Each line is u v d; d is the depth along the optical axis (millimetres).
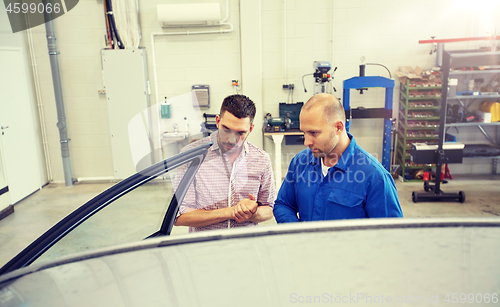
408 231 472
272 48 4555
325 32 4496
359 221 503
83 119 4727
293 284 368
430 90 4359
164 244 476
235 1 4422
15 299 388
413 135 4398
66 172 4699
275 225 506
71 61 4562
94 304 365
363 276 374
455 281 358
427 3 4398
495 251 412
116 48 4492
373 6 4418
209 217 1063
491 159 4766
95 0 4418
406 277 369
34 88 4578
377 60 4551
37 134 4633
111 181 4844
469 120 4309
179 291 374
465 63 3615
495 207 3621
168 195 911
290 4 4426
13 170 4109
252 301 345
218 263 418
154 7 4461
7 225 3475
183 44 4559
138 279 402
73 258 463
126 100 4484
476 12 4387
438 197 3779
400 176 4586
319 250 434
